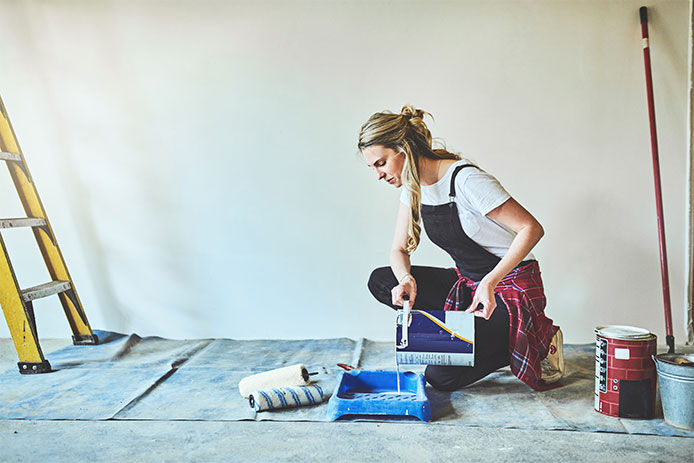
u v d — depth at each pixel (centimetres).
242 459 182
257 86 322
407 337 224
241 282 334
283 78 321
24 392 246
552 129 312
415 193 227
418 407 210
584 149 312
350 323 331
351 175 322
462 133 315
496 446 190
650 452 184
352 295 329
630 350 208
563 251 317
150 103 327
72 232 338
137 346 322
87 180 334
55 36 326
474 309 221
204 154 328
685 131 308
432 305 261
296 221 328
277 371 242
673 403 202
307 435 200
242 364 285
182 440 197
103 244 337
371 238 325
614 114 309
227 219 331
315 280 330
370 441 194
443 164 231
